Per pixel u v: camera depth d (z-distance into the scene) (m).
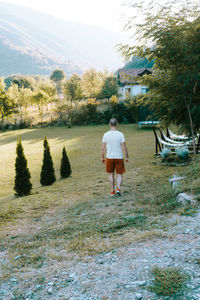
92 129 31.16
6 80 124.31
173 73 7.08
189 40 6.45
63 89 43.88
